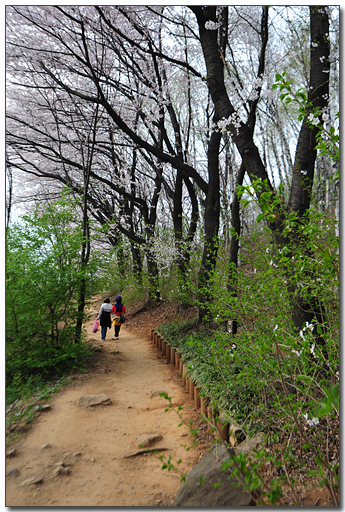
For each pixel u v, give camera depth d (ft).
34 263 17.74
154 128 31.78
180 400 15.15
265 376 10.57
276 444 8.73
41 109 33.60
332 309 9.87
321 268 7.67
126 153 42.98
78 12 23.90
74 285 19.29
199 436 11.60
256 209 46.42
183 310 31.53
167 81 28.91
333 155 8.82
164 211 52.49
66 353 18.30
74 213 21.72
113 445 11.41
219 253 18.62
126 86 29.30
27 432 12.12
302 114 8.43
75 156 39.45
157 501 8.38
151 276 37.27
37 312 17.43
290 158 33.60
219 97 16.89
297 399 8.82
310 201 13.67
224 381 12.13
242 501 7.09
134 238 37.83
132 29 28.53
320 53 13.87
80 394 15.76
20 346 16.89
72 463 10.32
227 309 13.73
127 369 20.40
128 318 41.34
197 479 8.26
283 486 7.43
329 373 8.36
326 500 6.79
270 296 10.46
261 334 11.10
